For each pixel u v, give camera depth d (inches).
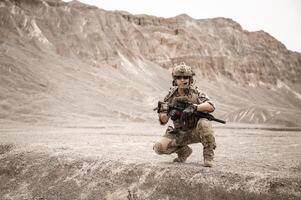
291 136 896.9
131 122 2377.0
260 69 7687.0
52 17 4606.3
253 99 6569.9
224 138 746.8
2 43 3560.5
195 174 190.7
